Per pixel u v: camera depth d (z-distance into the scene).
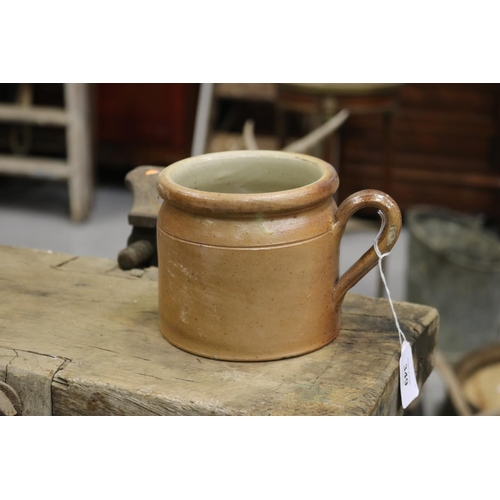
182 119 4.18
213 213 1.13
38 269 1.56
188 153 4.23
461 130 3.79
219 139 3.59
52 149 4.40
